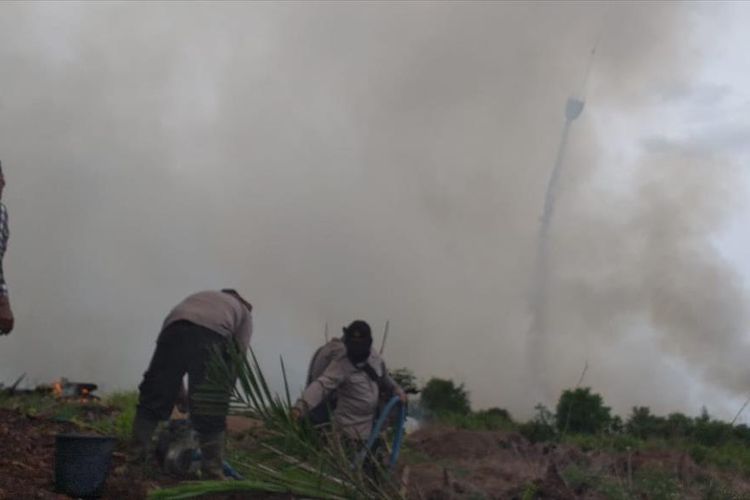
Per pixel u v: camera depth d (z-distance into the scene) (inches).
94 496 233.3
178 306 271.1
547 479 315.6
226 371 249.3
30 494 223.9
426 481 334.0
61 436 231.9
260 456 251.4
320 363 286.4
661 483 329.4
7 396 373.4
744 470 397.4
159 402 265.3
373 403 281.6
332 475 242.5
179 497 225.6
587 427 593.3
